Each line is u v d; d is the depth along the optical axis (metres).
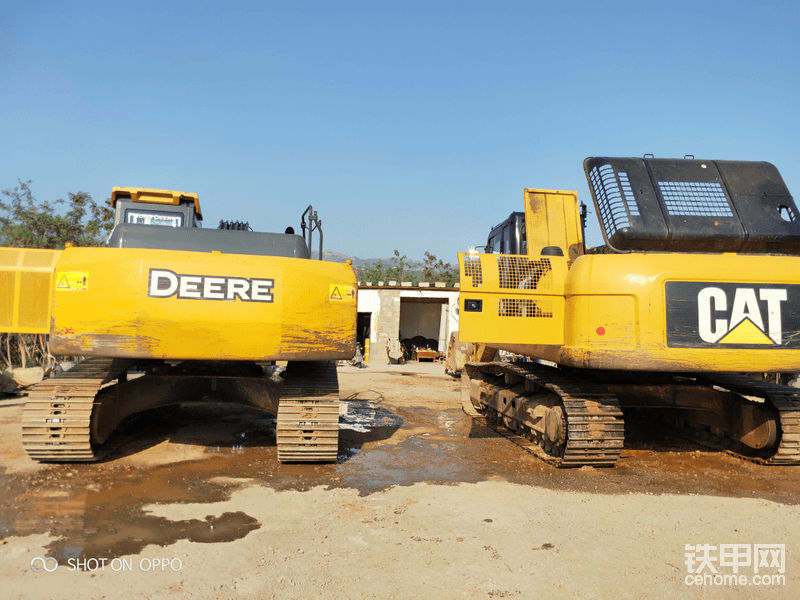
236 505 4.95
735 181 6.46
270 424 8.68
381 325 24.22
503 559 3.95
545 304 6.30
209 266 5.44
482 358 10.27
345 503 5.09
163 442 7.35
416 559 3.91
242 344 5.45
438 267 45.66
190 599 3.28
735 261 5.90
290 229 6.91
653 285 5.75
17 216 17.28
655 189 6.31
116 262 5.31
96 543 4.04
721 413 7.45
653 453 7.48
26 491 5.20
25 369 11.94
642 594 3.50
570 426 6.35
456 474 6.21
